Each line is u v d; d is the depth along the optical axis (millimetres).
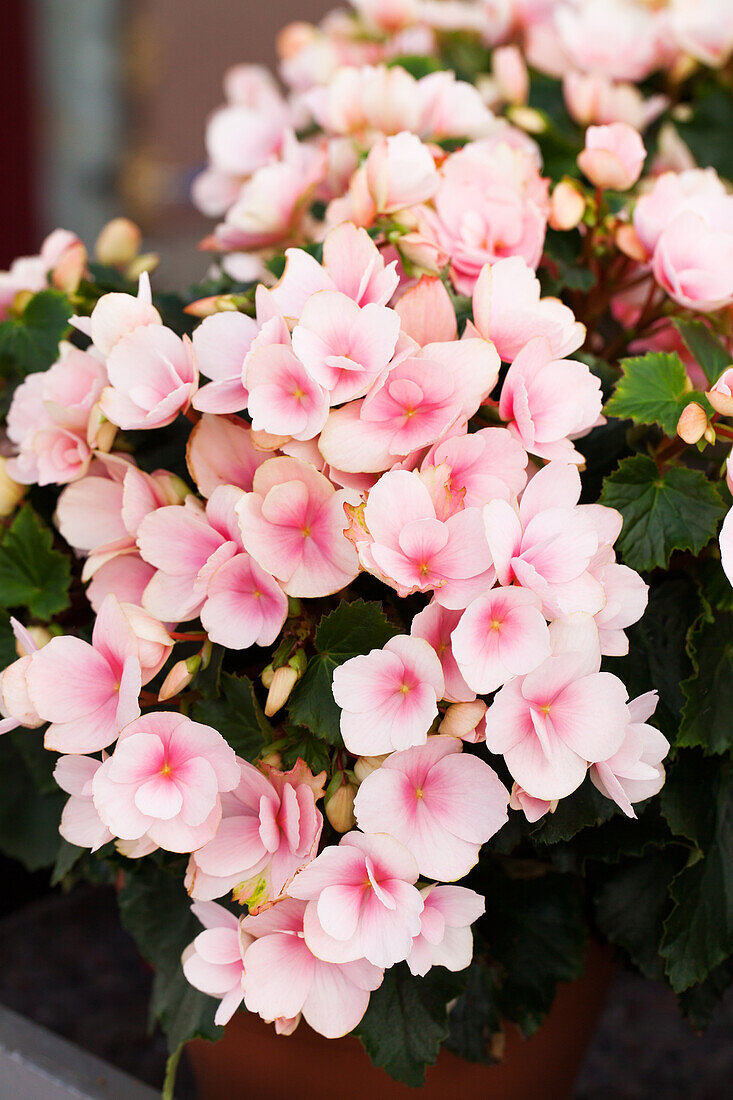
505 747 897
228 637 923
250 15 4109
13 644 1030
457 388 920
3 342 1075
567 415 928
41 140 3469
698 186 1079
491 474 916
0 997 1206
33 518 1031
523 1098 1046
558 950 1014
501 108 1277
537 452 925
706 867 981
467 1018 1002
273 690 923
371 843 897
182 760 897
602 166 1059
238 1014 993
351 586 966
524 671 883
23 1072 1040
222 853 917
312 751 937
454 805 911
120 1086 1029
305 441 925
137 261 1179
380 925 899
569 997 1035
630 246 1055
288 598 932
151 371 950
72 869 1078
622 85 1265
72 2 3398
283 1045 1003
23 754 1044
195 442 954
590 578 899
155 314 958
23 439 1020
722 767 995
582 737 897
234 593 928
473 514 896
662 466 1003
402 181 1002
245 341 949
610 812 938
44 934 1292
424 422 919
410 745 890
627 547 958
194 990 998
